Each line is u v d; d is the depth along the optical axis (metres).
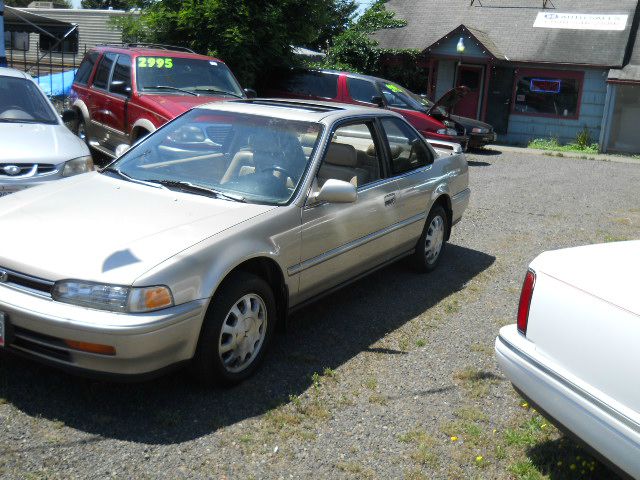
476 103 21.52
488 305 5.80
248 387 4.07
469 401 4.11
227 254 3.82
